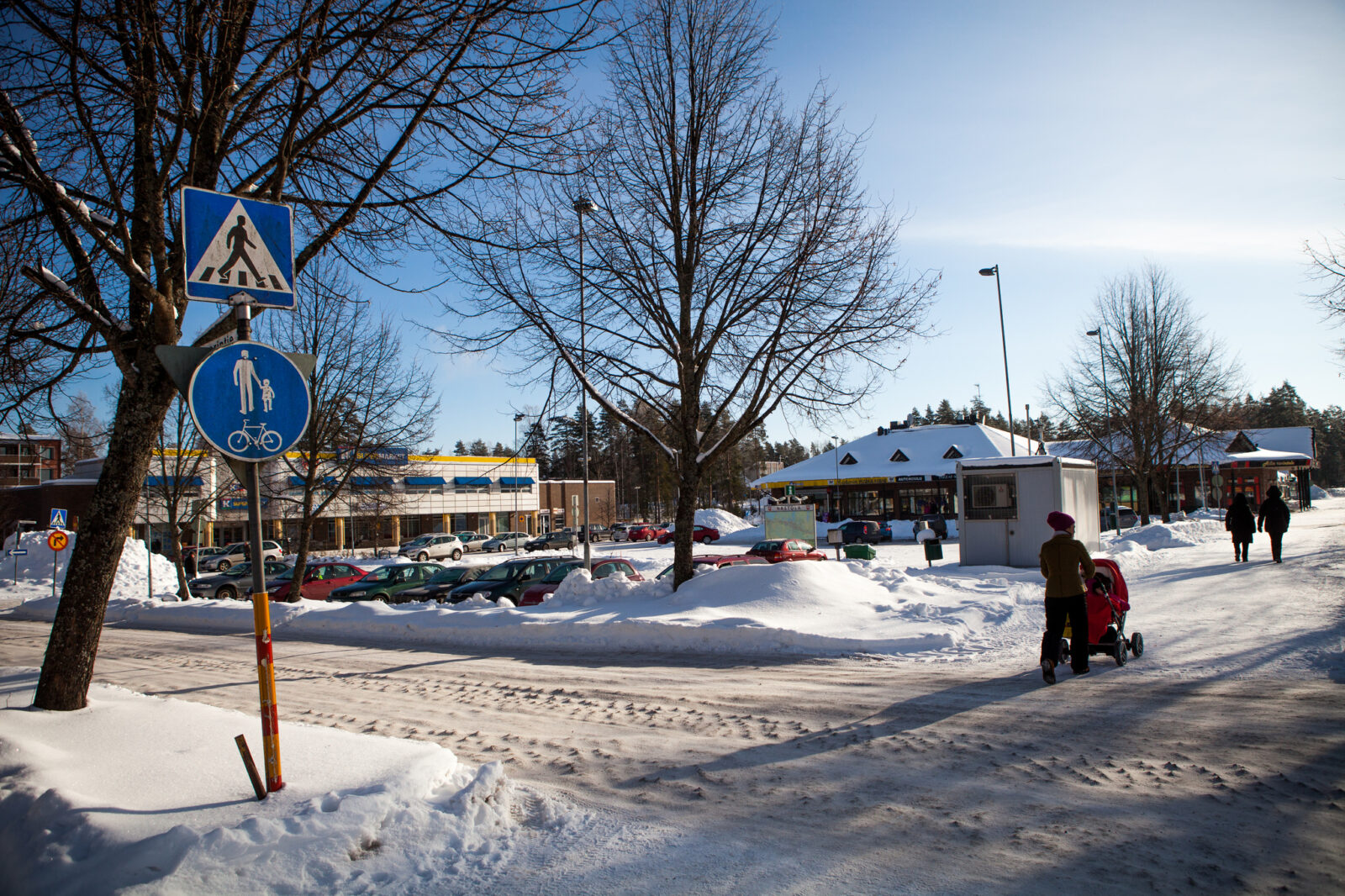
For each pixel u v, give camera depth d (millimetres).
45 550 35812
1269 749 5684
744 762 5895
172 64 6887
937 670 9188
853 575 14812
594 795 5250
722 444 14836
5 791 4859
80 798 4617
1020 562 19906
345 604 17766
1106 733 6234
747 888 3848
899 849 4250
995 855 4137
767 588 13414
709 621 12016
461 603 17016
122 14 6324
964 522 20641
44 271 6988
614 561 20906
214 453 28875
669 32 14125
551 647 12625
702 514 60438
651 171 14531
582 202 14031
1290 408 129625
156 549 44875
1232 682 7715
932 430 58938
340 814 4375
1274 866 3920
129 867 3795
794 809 4883
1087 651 8211
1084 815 4625
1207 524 32438
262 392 4707
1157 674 8227
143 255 7574
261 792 4668
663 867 4109
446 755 5488
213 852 3928
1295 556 19672
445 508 60219
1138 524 42125
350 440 21344
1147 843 4223
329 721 7828
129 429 7211
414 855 4191
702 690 8617
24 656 14172
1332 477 123688
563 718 7594
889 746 6141
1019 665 9211
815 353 14016
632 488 90812
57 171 7141
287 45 7125
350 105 7781
